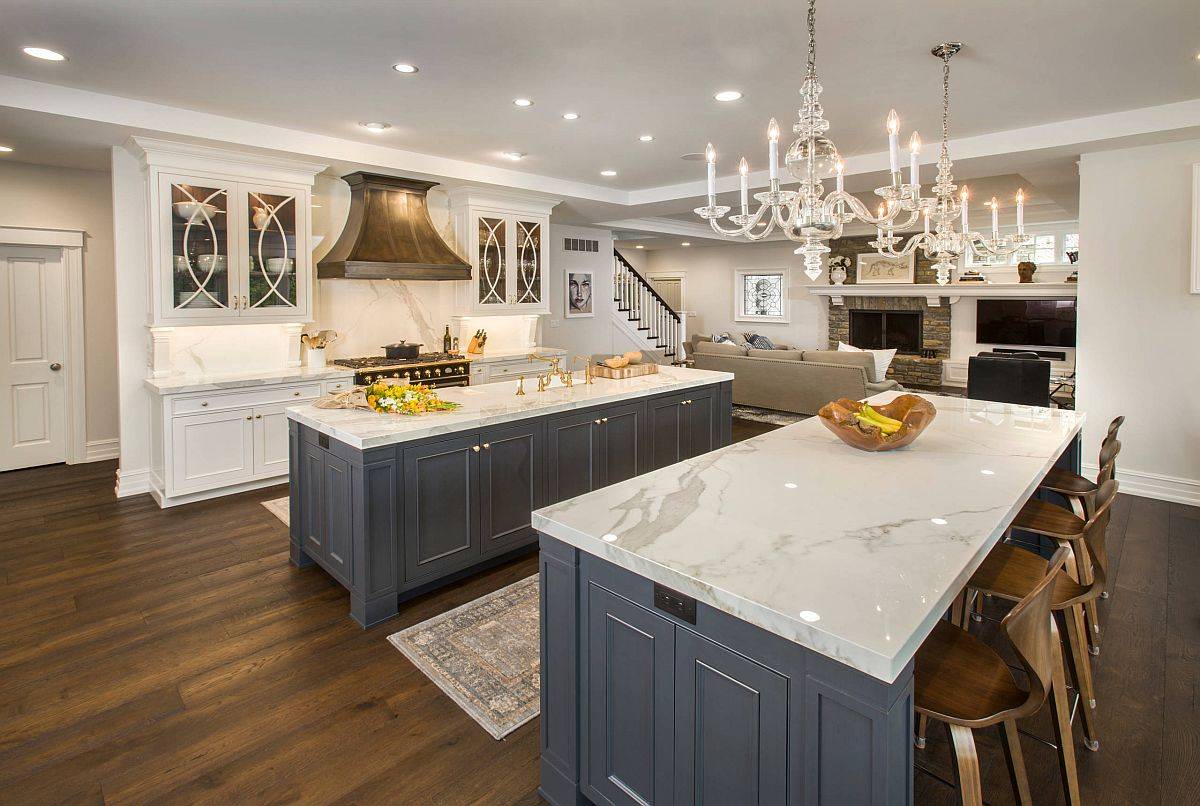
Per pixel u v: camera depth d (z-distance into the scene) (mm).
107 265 5652
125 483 4762
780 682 1367
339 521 3104
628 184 6777
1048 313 9961
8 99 3520
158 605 3139
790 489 2129
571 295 9289
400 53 3217
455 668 2625
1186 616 3018
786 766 1376
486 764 2111
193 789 1989
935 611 1343
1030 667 1365
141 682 2529
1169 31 2998
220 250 4629
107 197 5594
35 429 5453
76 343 5527
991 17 2848
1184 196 4484
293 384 4953
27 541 3916
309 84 3654
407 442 2994
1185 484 4652
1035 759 2121
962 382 10844
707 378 4680
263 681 2539
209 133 4227
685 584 1485
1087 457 5012
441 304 6535
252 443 4789
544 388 4074
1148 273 4664
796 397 7898
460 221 6273
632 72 3490
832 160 2244
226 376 4828
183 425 4469
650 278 15000
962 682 1540
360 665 2648
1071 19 2875
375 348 6090
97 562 3623
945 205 3631
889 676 1149
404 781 2033
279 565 3598
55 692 2463
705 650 1501
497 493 3395
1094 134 4387
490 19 2846
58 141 4328
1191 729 2248
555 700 1905
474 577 3459
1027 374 6508
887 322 11680
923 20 2881
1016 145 4715
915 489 2121
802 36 3031
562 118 4320
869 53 3248
